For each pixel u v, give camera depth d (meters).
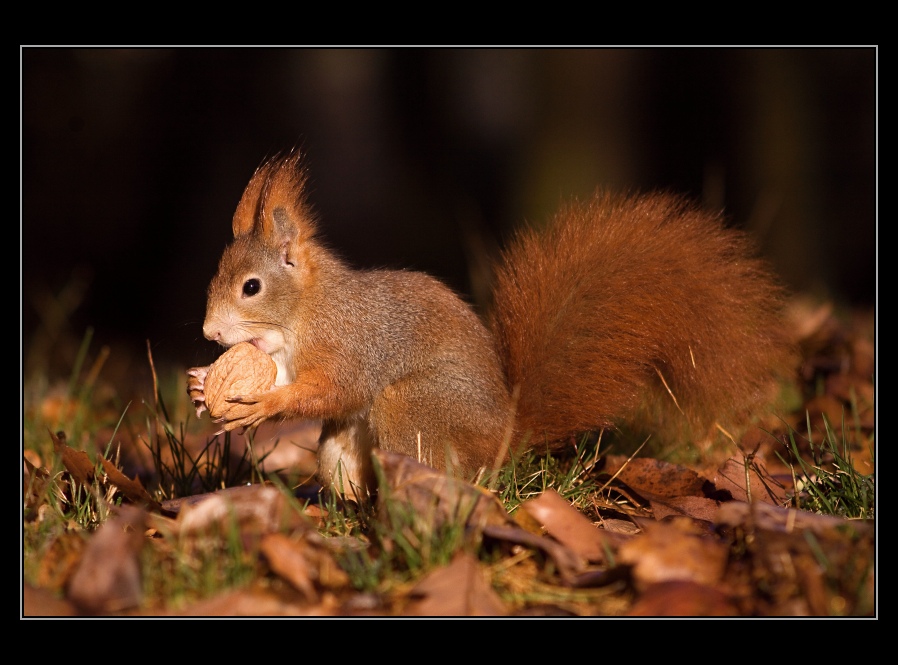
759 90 23.58
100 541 5.83
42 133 26.25
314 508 7.80
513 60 25.89
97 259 25.88
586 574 6.10
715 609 5.47
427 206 26.11
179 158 25.89
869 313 16.09
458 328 9.48
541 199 24.55
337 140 25.91
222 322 9.53
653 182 24.39
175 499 7.89
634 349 9.11
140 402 13.15
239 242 9.72
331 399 9.25
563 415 9.20
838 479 8.19
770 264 9.69
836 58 23.48
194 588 5.86
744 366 9.23
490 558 6.28
